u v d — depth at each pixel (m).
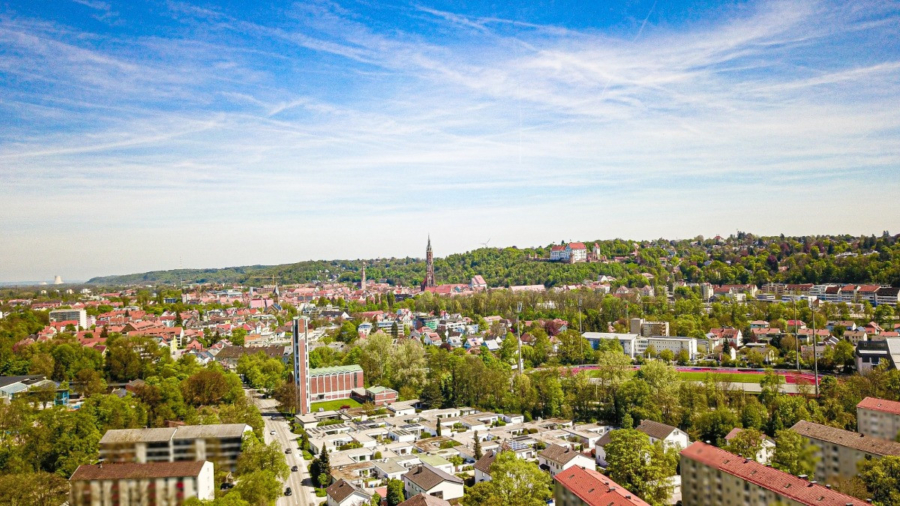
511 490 156.50
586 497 142.00
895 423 197.38
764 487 136.62
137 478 159.88
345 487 180.50
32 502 157.12
